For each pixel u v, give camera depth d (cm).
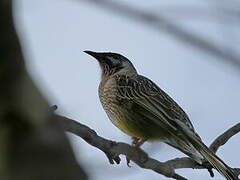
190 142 1208
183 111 1388
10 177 381
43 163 386
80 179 390
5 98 396
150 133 1406
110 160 927
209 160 1128
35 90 408
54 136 398
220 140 1175
